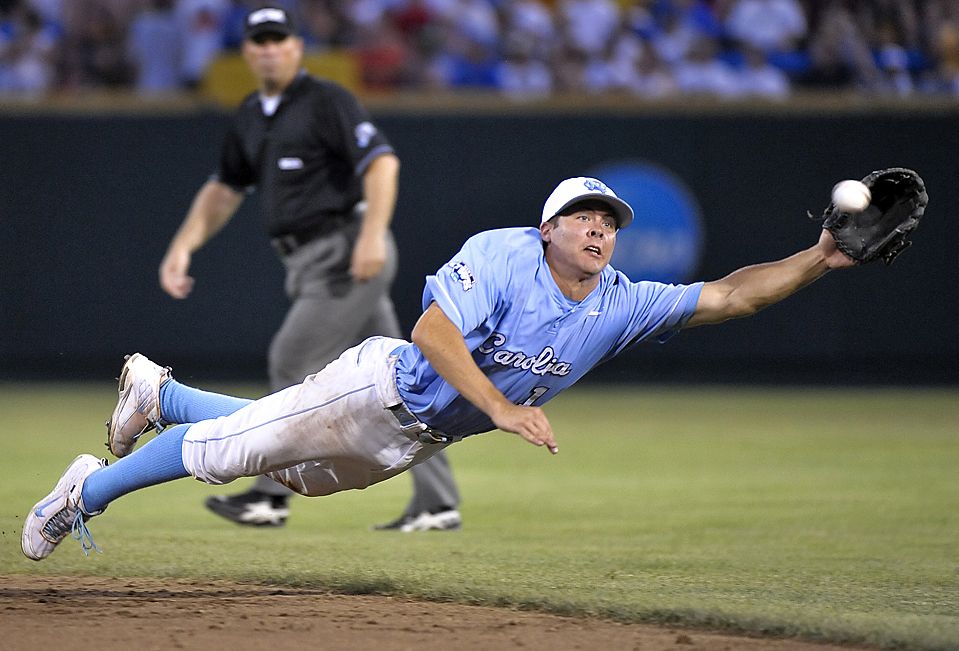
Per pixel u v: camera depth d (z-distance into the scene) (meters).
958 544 19.31
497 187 49.00
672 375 51.75
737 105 48.69
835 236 13.28
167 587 15.14
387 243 21.27
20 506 22.03
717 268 49.03
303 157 20.80
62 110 47.94
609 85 52.47
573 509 23.28
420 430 13.59
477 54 52.06
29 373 49.78
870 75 51.47
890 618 13.41
